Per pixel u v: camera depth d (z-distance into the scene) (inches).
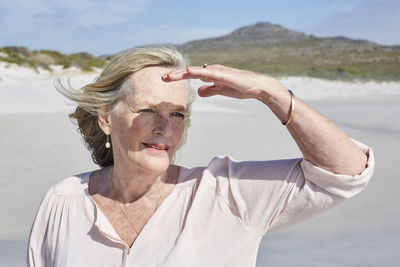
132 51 64.8
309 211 61.7
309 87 1248.2
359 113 580.4
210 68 59.7
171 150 66.4
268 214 62.4
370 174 60.1
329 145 58.6
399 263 112.3
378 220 148.3
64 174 210.4
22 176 204.8
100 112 68.7
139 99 64.1
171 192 67.6
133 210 67.9
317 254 119.6
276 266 112.0
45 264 69.5
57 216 70.4
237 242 62.4
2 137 311.7
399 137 355.9
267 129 380.2
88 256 65.5
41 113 454.9
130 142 65.3
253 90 58.8
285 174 63.0
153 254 62.9
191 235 62.8
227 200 64.9
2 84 750.5
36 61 1231.5
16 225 143.4
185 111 66.1
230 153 266.8
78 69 1256.8
